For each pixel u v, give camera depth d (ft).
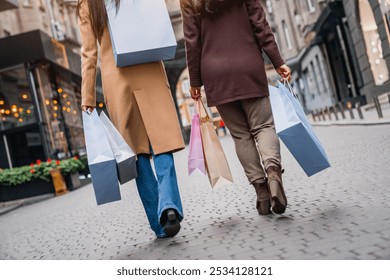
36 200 54.29
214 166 14.02
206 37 13.87
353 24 82.94
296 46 149.79
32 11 95.45
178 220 12.53
